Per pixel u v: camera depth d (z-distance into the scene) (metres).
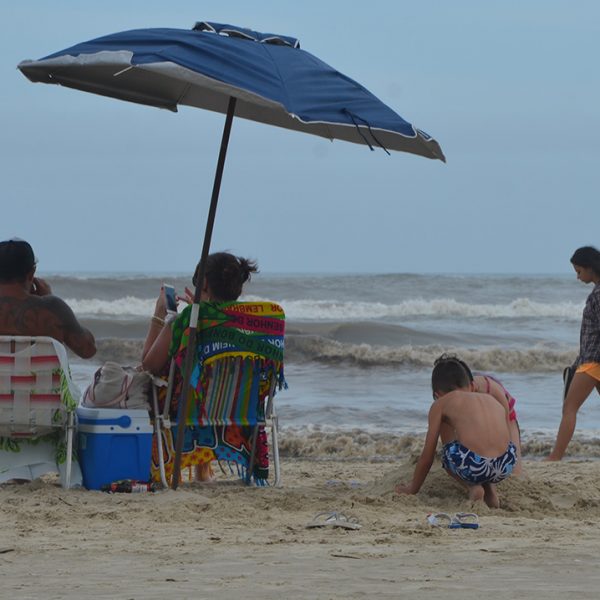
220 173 25.75
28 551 17.97
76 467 25.98
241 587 14.70
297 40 26.23
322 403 54.31
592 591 14.38
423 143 24.95
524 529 20.91
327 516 22.31
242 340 26.05
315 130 27.75
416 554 17.59
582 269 35.38
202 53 23.34
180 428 25.41
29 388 24.55
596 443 43.41
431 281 173.25
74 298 139.12
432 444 25.17
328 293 162.62
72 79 27.78
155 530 20.31
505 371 78.88
